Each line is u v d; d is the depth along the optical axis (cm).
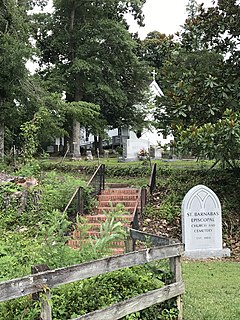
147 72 3309
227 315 543
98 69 2975
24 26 2005
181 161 2123
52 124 2114
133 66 3269
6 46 1841
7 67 1841
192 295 643
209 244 1007
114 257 421
